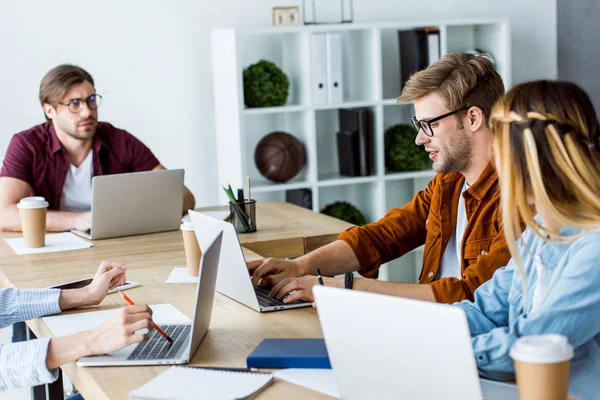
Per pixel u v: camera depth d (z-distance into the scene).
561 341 1.07
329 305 1.25
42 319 1.89
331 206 4.55
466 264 2.17
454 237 2.32
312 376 1.42
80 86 3.33
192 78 4.43
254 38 4.53
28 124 4.18
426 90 2.12
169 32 4.36
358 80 4.67
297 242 2.78
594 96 4.87
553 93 1.34
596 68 4.83
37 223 2.73
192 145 4.49
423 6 4.80
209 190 4.56
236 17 4.46
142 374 1.49
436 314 1.11
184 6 4.37
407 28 4.69
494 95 2.11
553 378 1.05
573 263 1.36
